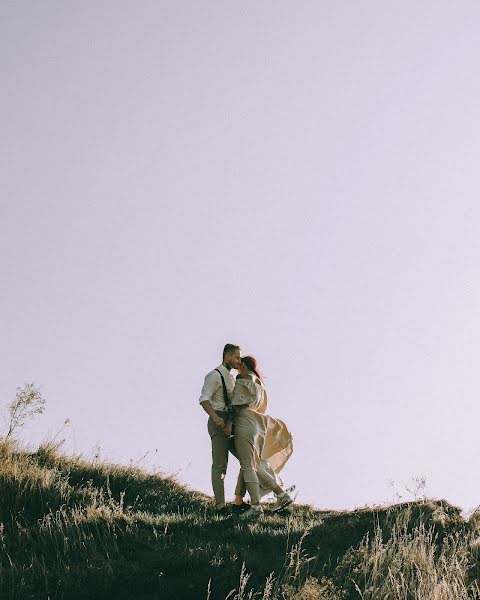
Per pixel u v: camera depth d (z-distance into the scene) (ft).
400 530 26.73
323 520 31.83
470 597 21.24
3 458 32.65
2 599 20.48
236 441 32.35
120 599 20.98
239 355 33.65
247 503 33.04
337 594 20.89
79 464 37.22
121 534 25.66
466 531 27.94
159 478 38.27
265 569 23.06
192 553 23.77
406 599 20.97
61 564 22.91
